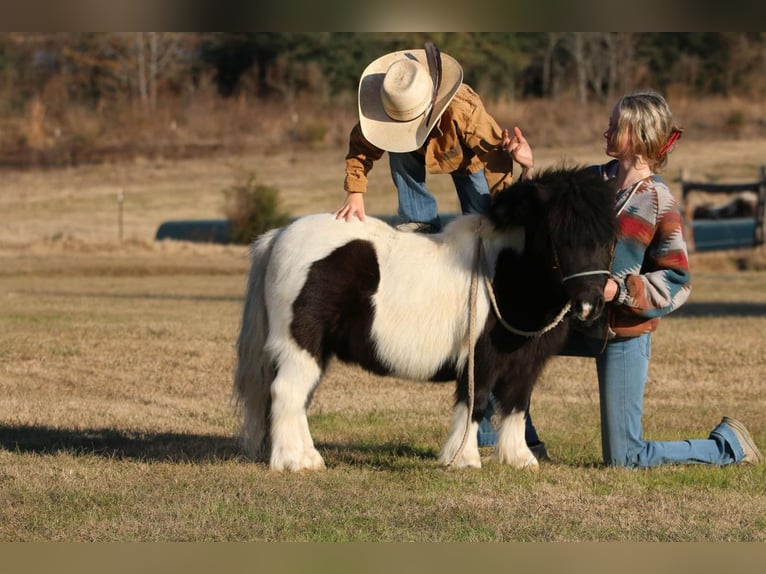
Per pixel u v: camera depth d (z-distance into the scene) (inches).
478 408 364.5
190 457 404.5
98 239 1759.4
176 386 597.0
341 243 358.9
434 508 321.1
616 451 380.2
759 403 550.0
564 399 562.9
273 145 2856.8
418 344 356.8
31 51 3346.5
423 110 370.9
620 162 373.1
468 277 356.2
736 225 1817.2
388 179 2429.9
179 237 1870.1
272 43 3218.5
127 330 815.7
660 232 362.9
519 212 343.9
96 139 2906.0
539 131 2839.6
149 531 299.1
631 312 360.5
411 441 444.1
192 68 3319.4
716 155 2578.7
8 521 308.2
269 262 367.6
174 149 2819.9
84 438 446.9
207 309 984.9
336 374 635.5
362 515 313.3
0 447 422.3
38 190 2359.7
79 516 312.7
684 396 572.4
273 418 364.8
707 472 372.2
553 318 355.6
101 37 3270.2
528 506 324.8
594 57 3270.2
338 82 3225.9
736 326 842.8
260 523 305.7
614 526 306.3
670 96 3203.7
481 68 3169.3
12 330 802.8
